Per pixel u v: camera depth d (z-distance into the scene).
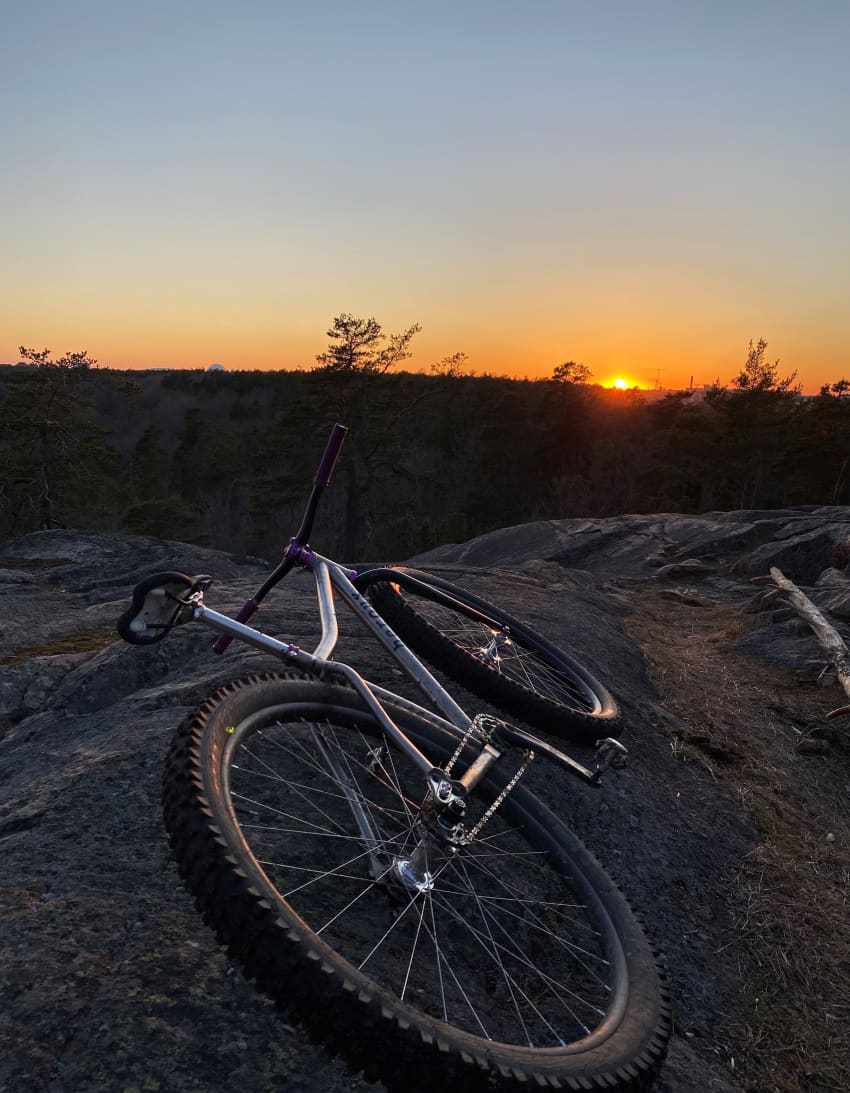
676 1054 2.40
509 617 4.36
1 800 2.91
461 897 2.55
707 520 15.43
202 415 138.25
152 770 2.85
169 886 2.24
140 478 96.88
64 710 4.13
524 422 84.00
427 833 2.14
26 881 2.22
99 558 9.23
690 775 4.44
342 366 48.56
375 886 2.32
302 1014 1.50
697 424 63.28
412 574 4.33
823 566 12.12
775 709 6.21
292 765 2.80
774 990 2.95
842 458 57.53
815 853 4.00
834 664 6.92
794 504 61.78
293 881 2.30
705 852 3.68
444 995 2.14
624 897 2.40
